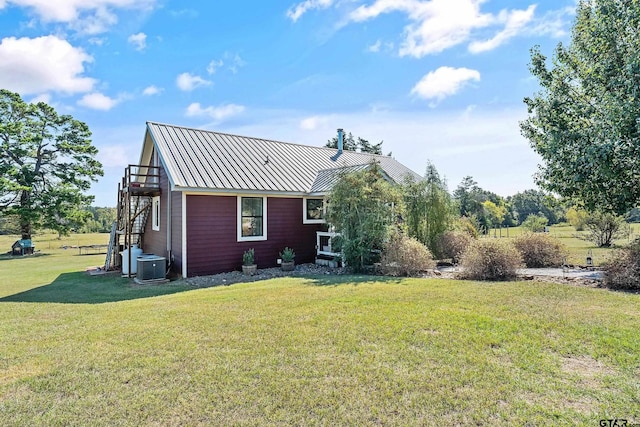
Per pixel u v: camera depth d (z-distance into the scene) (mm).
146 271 10961
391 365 3764
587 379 3355
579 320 4996
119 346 4559
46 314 6527
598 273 9086
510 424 2729
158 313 6215
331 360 3930
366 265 11562
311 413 2957
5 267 16328
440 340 4402
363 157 20172
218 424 2842
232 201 12156
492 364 3715
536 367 3621
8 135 25172
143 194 13453
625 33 9148
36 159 26797
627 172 8711
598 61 9508
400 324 5043
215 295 7781
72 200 27078
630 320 4941
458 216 14008
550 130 9992
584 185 9516
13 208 24516
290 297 7098
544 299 6285
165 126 14242
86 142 28641
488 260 8805
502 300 6262
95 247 27281
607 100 8719
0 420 2957
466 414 2871
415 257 10133
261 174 13445
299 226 13875
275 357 4059
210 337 4801
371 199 11375
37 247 29000
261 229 12914
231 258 12133
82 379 3646
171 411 3039
